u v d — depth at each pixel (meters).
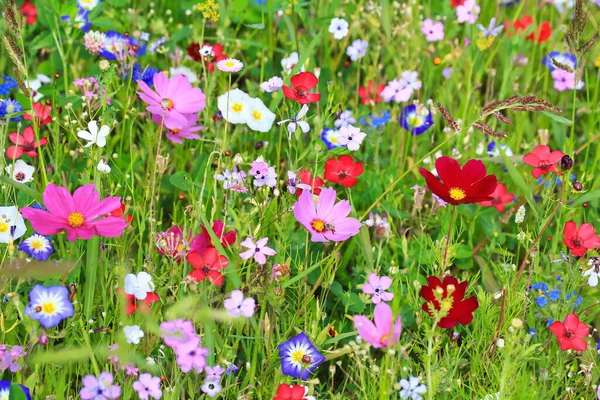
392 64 1.98
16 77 1.60
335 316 1.67
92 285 1.54
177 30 1.95
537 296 1.64
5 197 1.61
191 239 1.56
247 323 1.58
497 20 2.04
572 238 1.62
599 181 1.76
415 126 1.82
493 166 1.81
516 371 1.56
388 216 1.69
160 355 1.55
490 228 1.72
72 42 1.84
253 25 1.86
